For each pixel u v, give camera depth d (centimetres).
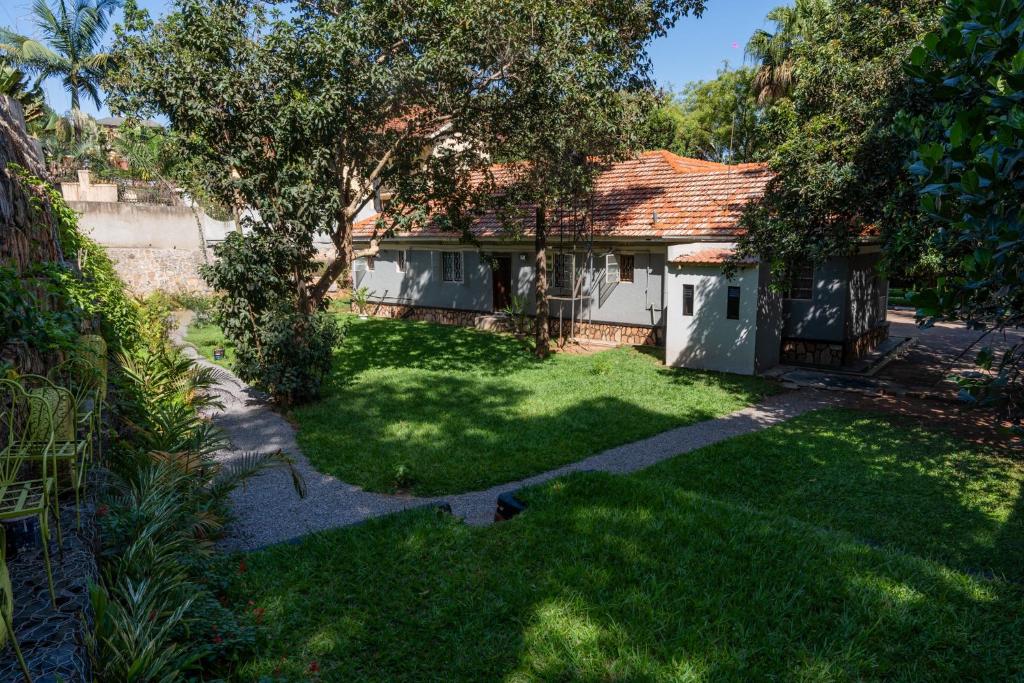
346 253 1327
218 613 399
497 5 1107
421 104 1248
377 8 1116
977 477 816
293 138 1127
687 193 1803
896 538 641
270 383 1140
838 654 381
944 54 375
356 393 1281
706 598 443
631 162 2116
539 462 870
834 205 1055
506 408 1160
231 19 1115
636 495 641
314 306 1289
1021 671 367
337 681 371
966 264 347
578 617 425
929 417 1116
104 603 286
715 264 1452
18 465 316
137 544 402
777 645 392
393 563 509
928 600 441
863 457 895
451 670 378
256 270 1138
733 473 830
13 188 506
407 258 2453
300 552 537
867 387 1315
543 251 1670
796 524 598
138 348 1057
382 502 746
